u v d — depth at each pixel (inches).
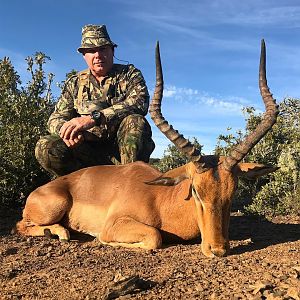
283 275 39.0
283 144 91.7
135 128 76.1
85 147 80.0
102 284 42.0
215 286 38.7
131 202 61.6
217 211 51.1
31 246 60.9
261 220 75.4
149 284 39.9
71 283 44.1
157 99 55.8
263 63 53.9
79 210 67.0
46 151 76.9
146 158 80.3
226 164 52.1
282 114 108.3
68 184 69.1
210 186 51.4
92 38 77.9
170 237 59.5
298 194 77.9
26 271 50.1
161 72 55.9
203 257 50.2
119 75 81.0
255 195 88.1
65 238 63.5
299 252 49.4
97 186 67.1
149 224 59.7
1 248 59.8
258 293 35.4
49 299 41.3
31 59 91.3
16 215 81.1
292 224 71.6
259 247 54.6
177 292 38.3
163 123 54.3
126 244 58.6
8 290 44.6
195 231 58.3
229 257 49.3
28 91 90.7
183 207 58.5
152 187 62.3
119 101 80.0
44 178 88.8
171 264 47.5
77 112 80.7
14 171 83.7
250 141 51.6
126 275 43.3
